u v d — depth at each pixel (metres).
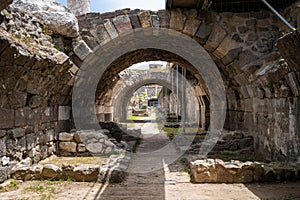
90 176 4.36
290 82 4.24
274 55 5.93
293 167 4.28
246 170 4.27
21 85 4.55
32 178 4.35
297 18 5.24
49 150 5.98
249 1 5.87
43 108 5.68
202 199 3.53
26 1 5.61
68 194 3.73
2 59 3.67
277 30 6.07
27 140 4.98
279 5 5.85
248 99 6.59
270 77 4.81
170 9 6.11
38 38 5.32
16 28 4.61
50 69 5.14
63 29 5.84
